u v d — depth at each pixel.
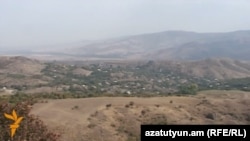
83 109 74.62
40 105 75.31
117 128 67.00
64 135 58.78
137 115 73.81
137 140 64.12
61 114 69.94
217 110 83.50
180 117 76.88
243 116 82.25
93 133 62.72
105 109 74.38
